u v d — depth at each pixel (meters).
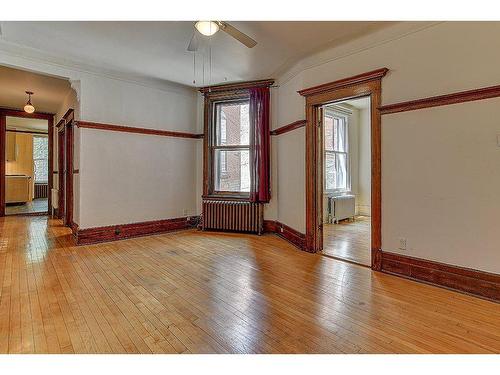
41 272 3.28
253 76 4.98
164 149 5.45
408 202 3.13
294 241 4.52
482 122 2.64
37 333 2.05
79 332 2.07
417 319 2.26
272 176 5.24
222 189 5.72
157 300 2.59
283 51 3.91
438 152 2.91
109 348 1.89
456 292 2.76
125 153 4.95
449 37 2.82
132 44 3.74
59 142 6.89
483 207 2.65
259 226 5.23
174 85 5.48
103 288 2.85
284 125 4.85
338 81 3.66
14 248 4.30
